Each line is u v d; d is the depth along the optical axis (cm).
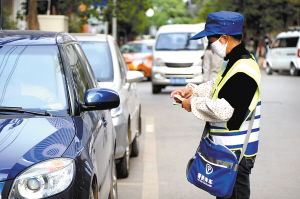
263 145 1438
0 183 529
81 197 560
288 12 5722
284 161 1257
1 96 657
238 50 640
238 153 637
